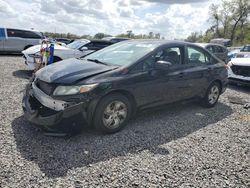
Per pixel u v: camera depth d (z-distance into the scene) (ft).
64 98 13.05
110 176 10.60
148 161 11.95
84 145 13.10
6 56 56.29
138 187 10.01
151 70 15.79
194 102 20.44
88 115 13.57
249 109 21.20
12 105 18.48
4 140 13.04
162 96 16.78
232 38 195.00
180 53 18.02
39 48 31.32
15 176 10.18
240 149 13.74
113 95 14.26
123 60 15.83
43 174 10.44
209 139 14.80
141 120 17.12
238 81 28.32
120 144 13.46
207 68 19.75
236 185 10.55
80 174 10.62
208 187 10.30
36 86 14.52
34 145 12.76
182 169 11.45
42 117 13.32
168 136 14.85
